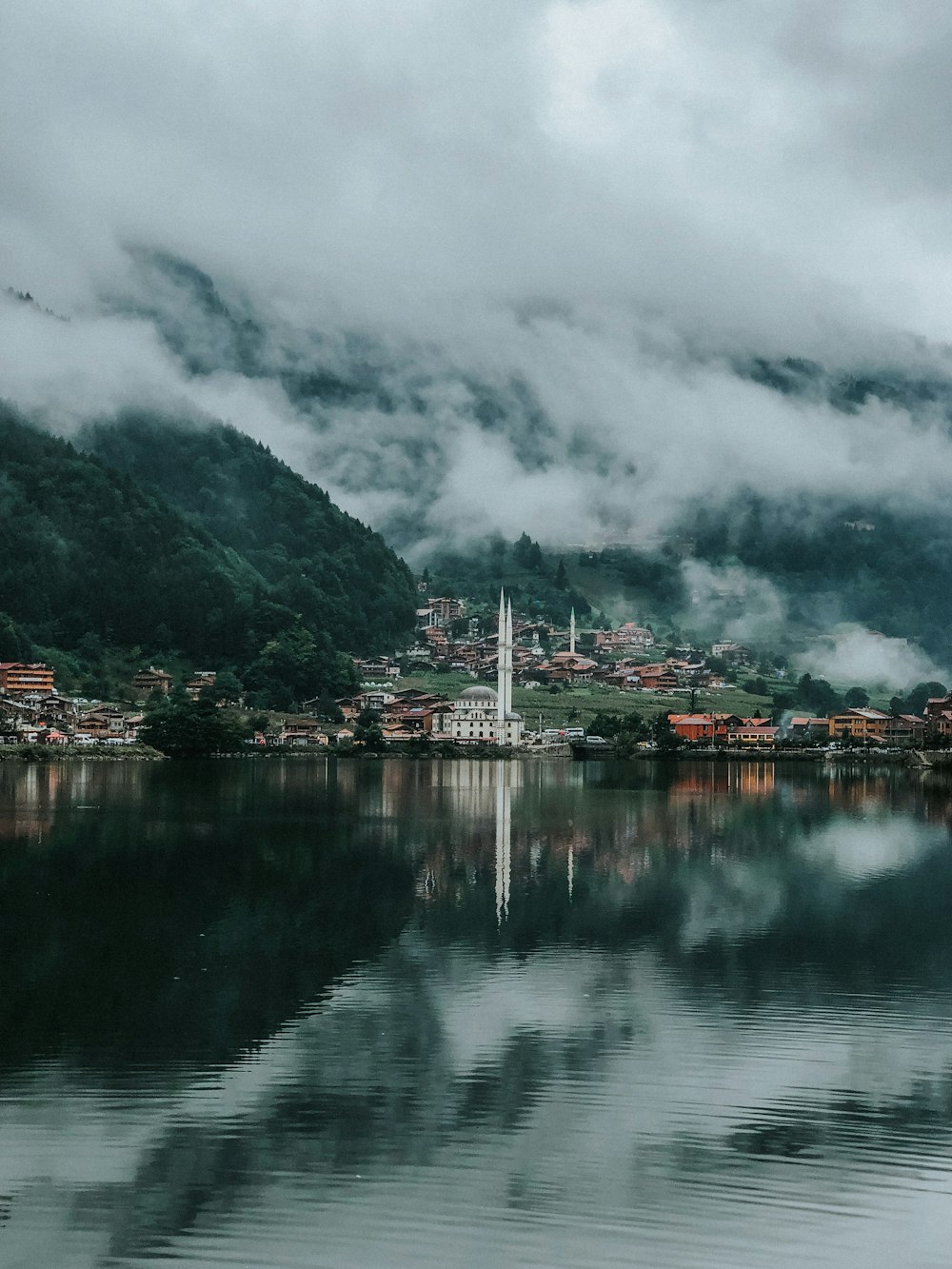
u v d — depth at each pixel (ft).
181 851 342.44
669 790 601.62
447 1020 177.68
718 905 262.47
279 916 248.93
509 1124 139.95
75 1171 128.57
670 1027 174.09
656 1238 115.96
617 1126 139.85
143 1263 111.55
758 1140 136.67
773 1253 113.60
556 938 229.66
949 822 441.27
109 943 222.89
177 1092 148.87
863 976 201.57
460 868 315.99
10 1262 111.65
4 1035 169.07
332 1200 122.93
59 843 354.33
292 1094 148.56
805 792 592.19
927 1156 132.67
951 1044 167.32
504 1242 115.14
